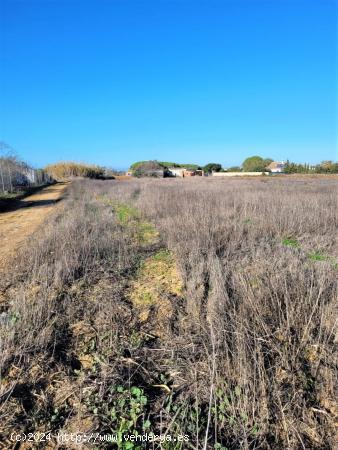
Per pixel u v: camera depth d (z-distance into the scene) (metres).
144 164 63.69
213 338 2.79
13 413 2.44
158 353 3.05
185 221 7.80
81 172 55.44
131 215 10.84
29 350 3.06
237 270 4.67
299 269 4.32
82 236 6.98
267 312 3.45
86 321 3.67
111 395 2.53
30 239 7.33
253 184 24.75
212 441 2.17
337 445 2.13
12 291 4.50
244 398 2.30
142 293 4.39
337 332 3.07
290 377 2.62
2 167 23.28
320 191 15.80
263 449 2.12
